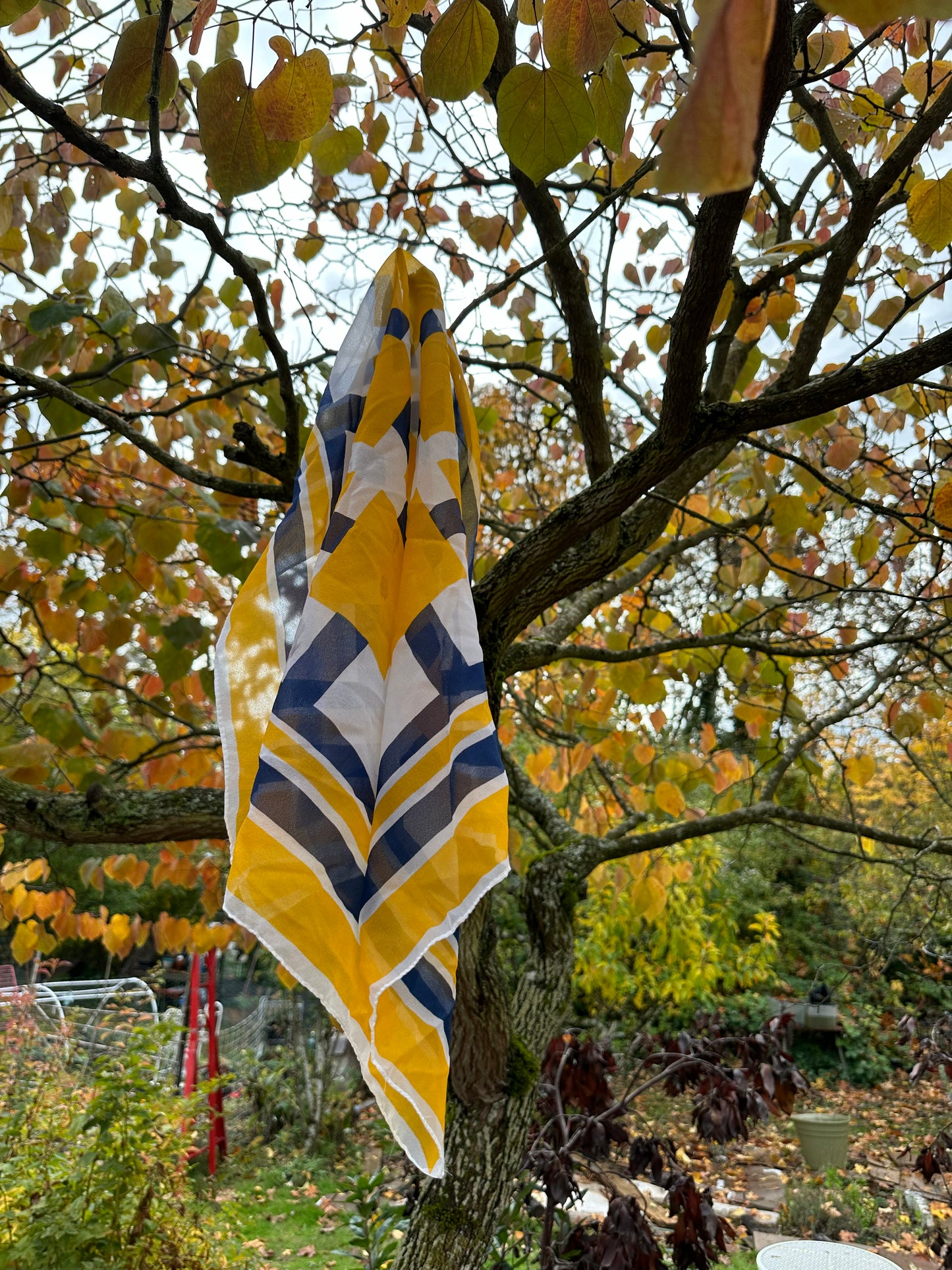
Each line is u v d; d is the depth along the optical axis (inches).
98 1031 243.0
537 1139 104.8
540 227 71.9
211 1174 251.8
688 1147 277.1
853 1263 125.7
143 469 113.9
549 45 40.9
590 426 81.4
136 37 42.4
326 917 36.8
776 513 94.3
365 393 53.4
